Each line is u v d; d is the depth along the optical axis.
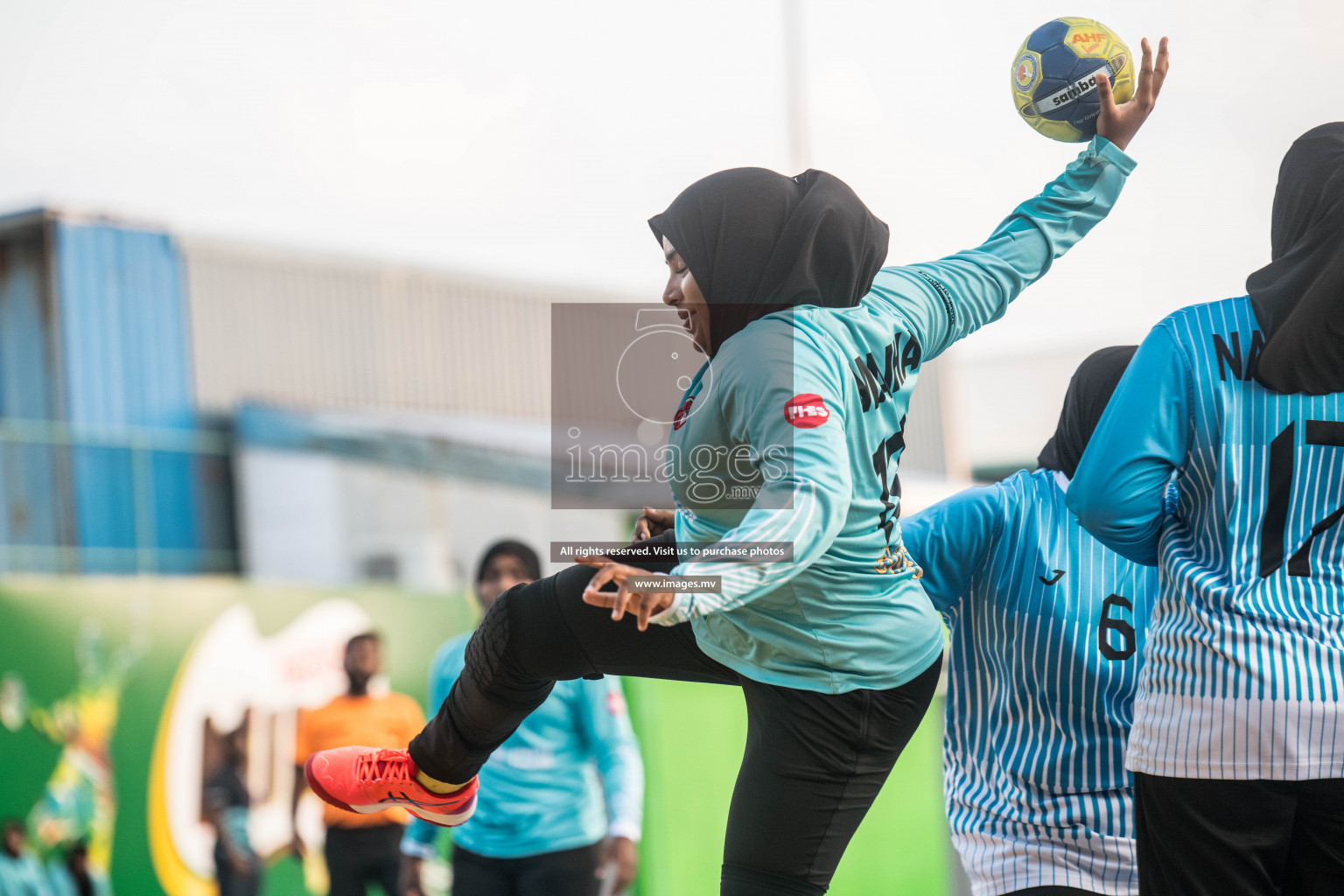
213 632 11.09
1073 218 4.01
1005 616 4.46
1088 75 4.03
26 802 9.81
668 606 3.08
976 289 3.82
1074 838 4.35
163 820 10.56
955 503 4.56
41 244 19.64
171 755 10.70
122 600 10.59
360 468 20.12
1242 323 3.60
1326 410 3.50
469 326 24.81
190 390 20.78
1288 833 3.42
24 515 14.61
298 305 22.48
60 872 9.88
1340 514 3.47
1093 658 4.37
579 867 6.96
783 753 3.58
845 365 3.38
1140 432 3.62
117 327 20.23
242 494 18.70
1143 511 3.63
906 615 3.57
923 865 12.80
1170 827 3.51
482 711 3.85
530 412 25.41
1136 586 4.42
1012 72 4.19
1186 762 3.44
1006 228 3.99
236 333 21.59
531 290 25.83
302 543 19.33
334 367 22.80
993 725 4.53
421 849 7.45
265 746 11.30
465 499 20.80
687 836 11.71
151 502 16.34
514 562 7.21
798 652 3.50
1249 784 3.38
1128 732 4.37
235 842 10.89
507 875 6.94
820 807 3.60
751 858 3.64
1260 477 3.51
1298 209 3.57
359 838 10.06
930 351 3.74
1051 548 4.46
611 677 7.16
